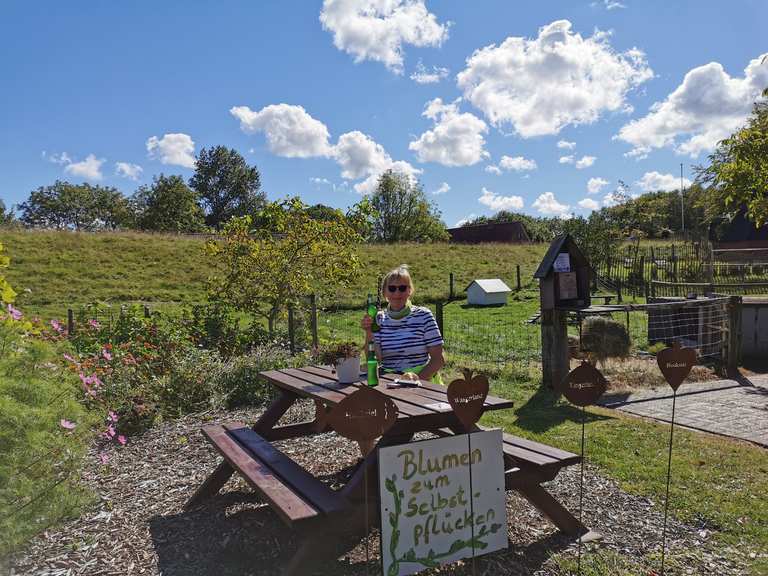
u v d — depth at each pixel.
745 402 6.70
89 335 7.86
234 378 6.90
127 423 5.54
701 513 3.60
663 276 20.97
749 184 9.37
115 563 2.99
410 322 4.27
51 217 80.94
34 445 2.96
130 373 6.47
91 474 4.38
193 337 8.75
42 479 3.18
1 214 65.44
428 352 4.29
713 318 9.05
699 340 9.20
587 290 7.56
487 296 19.08
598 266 23.28
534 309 18.00
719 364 8.57
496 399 3.04
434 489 2.71
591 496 3.90
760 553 3.12
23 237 21.31
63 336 6.29
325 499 2.62
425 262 25.41
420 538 2.66
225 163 85.44
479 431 2.88
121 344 7.30
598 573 2.89
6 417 2.94
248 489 4.01
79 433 3.68
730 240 33.25
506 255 27.52
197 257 21.88
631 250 25.53
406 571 2.62
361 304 18.41
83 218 81.19
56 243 21.17
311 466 4.46
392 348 4.25
